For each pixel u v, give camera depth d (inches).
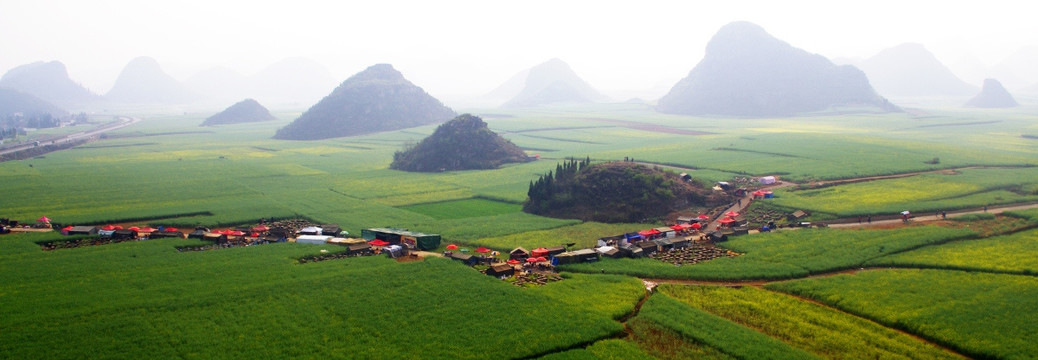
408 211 6697.8
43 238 5270.7
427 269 4345.5
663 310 3629.4
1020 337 3238.2
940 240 5007.4
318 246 5054.1
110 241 5319.9
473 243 5270.7
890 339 3282.5
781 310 3678.6
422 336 3297.2
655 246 4945.9
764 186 7470.5
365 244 5088.6
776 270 4345.5
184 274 4288.9
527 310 3634.4
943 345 3233.3
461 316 3548.2
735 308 3715.6
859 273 4301.2
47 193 7598.4
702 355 3097.9
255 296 3836.1
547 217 6328.7
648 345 3225.9
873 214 5915.4
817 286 4018.2
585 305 3732.8
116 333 3309.5
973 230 5349.4
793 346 3216.0
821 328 3427.7
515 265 4539.9
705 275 4286.4
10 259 4643.2
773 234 5364.2
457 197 7509.8
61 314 3535.9
